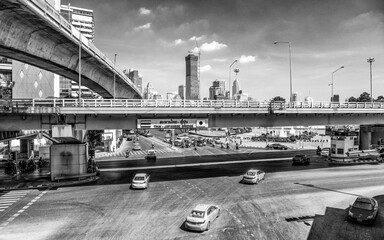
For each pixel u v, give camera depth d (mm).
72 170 35719
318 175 39219
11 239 18906
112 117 36094
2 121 32969
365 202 22375
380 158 51438
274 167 46188
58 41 38281
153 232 19906
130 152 71125
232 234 19578
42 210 24562
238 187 32469
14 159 43906
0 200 27531
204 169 44719
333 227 20812
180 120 37562
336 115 47031
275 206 25578
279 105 40406
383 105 49812
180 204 26156
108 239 18844
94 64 53250
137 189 31609
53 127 33594
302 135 111000
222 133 145625
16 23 30047
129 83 77562
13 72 86750
